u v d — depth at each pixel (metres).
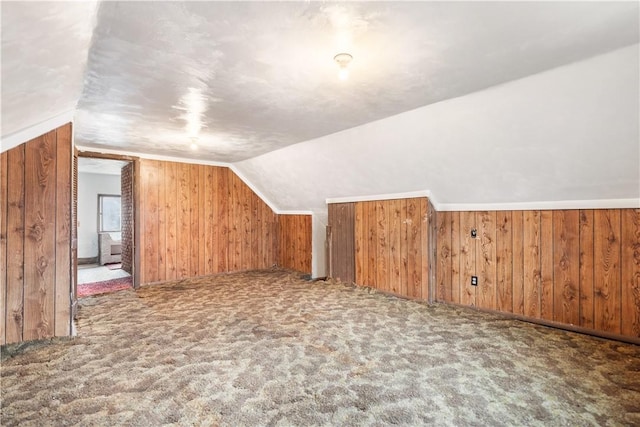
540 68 2.05
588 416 1.78
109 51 1.80
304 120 3.15
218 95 2.49
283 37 1.67
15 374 2.26
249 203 6.21
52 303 2.87
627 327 2.75
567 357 2.49
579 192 2.88
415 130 3.06
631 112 2.07
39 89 1.94
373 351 2.61
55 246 2.88
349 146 3.76
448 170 3.38
